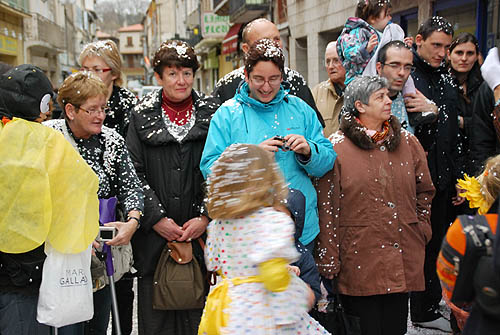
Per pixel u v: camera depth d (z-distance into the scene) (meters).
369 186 3.09
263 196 2.19
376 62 3.67
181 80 3.29
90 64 3.81
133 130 3.36
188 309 3.26
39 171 2.44
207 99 3.45
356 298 3.17
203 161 3.09
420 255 3.20
